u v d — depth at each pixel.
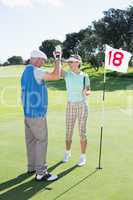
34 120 6.36
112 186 6.18
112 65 7.40
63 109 15.04
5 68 51.31
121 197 5.72
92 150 8.42
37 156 6.42
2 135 9.83
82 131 7.35
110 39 63.47
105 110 14.95
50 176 6.45
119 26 62.59
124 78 44.03
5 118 12.53
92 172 6.87
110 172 6.88
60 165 7.29
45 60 6.46
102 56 56.56
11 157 7.78
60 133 10.12
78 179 6.49
